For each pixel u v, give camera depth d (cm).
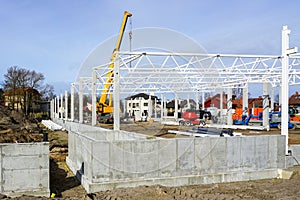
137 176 782
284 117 1009
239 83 2316
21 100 4772
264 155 920
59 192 766
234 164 880
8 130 1830
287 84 1018
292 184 801
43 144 714
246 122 2441
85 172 820
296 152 984
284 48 1038
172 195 690
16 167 696
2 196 677
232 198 654
